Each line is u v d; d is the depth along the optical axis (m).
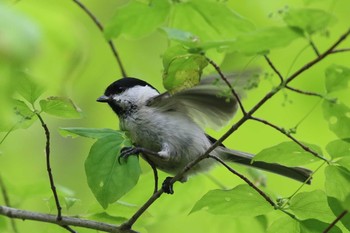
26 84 5.27
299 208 5.67
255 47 4.68
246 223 7.49
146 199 7.31
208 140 7.55
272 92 5.20
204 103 6.83
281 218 5.88
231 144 11.48
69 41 5.80
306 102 11.03
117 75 11.21
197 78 5.44
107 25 6.25
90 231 6.56
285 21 4.48
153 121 7.24
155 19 6.28
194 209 5.81
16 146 11.36
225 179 10.38
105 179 5.61
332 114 5.18
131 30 6.35
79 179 12.01
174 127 7.23
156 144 7.30
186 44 5.31
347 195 4.89
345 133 5.21
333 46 4.77
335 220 5.33
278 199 5.67
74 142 12.21
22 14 3.82
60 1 10.01
